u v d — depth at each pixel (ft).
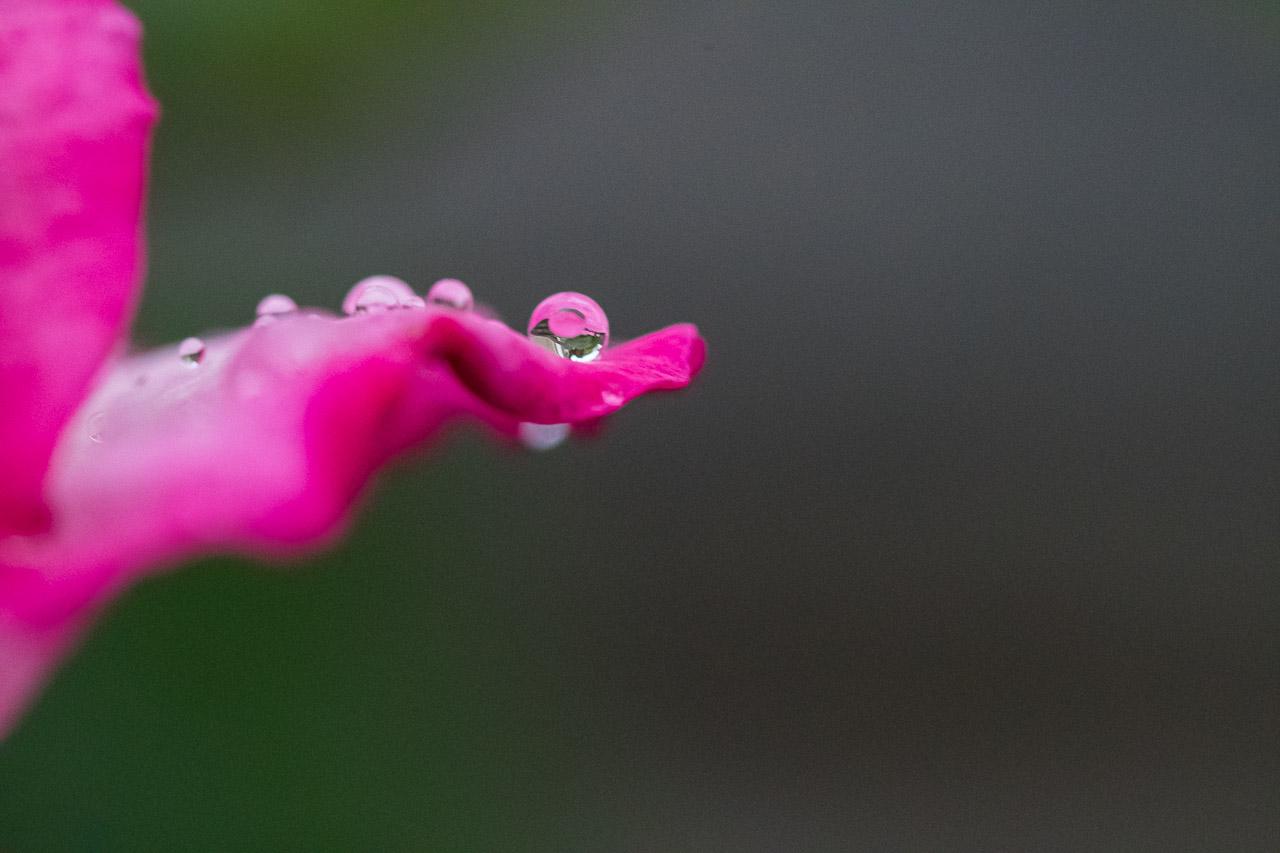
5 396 0.43
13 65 0.43
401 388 0.45
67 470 0.44
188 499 0.43
